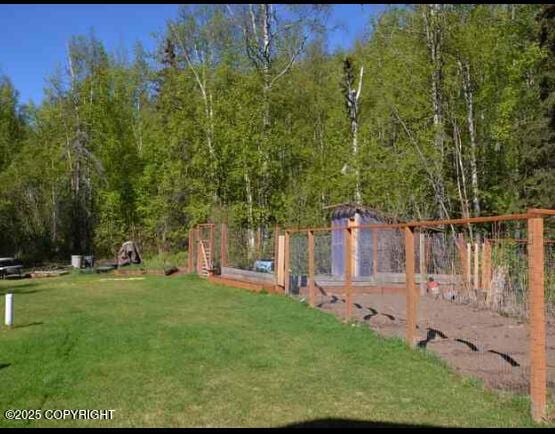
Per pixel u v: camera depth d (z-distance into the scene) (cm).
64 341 848
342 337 878
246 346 813
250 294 1534
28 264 2997
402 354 762
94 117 3341
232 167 2667
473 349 818
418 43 2044
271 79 2666
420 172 2130
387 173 2195
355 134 2377
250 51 2647
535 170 1808
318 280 1639
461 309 1238
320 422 501
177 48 2917
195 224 2642
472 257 1428
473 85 2136
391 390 597
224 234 1978
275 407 543
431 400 562
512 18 2048
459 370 686
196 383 624
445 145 2094
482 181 2248
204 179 2762
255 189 2717
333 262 1812
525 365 714
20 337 887
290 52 2678
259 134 2602
